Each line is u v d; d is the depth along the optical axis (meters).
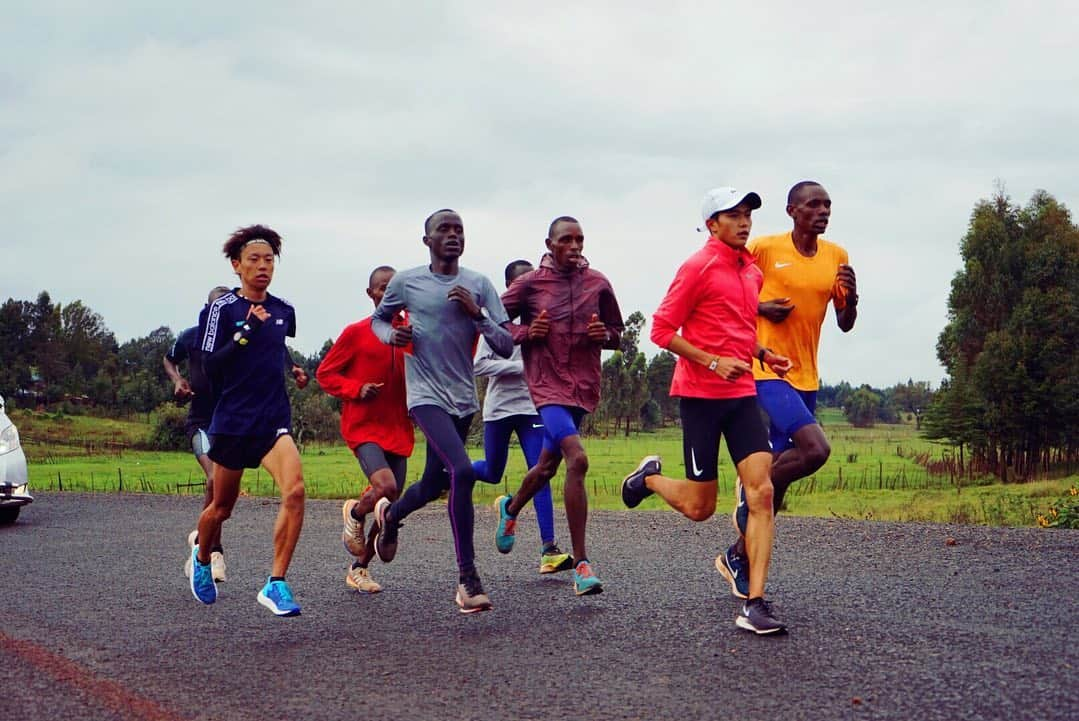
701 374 5.66
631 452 57.50
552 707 4.23
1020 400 61.25
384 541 7.05
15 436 12.32
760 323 6.39
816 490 32.44
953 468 60.00
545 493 7.54
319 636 5.72
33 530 11.41
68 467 39.06
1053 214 65.06
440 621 6.07
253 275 6.00
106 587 7.50
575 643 5.39
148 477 31.11
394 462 7.41
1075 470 58.59
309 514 12.62
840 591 6.57
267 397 5.97
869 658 4.85
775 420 6.25
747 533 5.56
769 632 5.34
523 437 7.85
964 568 7.39
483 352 7.96
